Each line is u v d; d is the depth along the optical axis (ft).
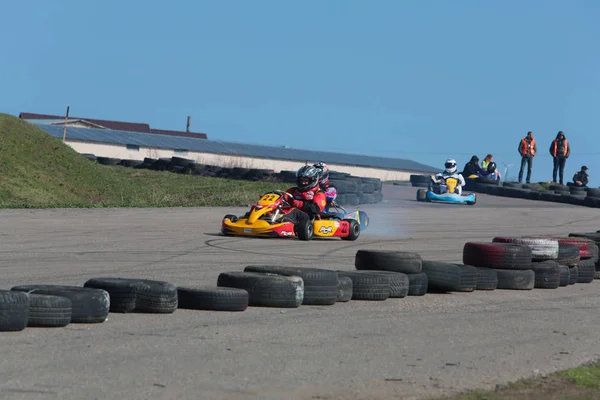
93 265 76.54
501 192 246.88
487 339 51.44
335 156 443.73
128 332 47.21
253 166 390.01
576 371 43.96
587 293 76.18
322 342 47.42
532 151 260.62
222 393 36.14
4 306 45.14
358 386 38.42
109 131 374.43
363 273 64.39
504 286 74.28
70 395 34.73
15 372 37.76
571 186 253.65
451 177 208.95
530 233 133.39
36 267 73.92
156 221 127.24
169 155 366.22
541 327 56.95
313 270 60.75
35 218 124.77
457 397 37.47
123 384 36.70
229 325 50.62
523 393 38.91
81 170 203.21
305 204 109.60
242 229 106.22
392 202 201.36
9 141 198.70
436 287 69.62
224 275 58.65
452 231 132.57
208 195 195.52
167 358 41.65
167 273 73.00
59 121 463.83
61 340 44.39
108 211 143.95
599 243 90.53
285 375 39.65
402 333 51.55
